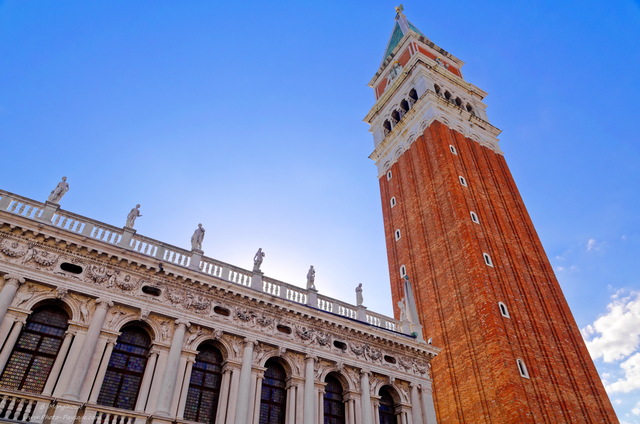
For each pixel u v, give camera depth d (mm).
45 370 22719
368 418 30359
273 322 30188
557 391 38406
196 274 28125
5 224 24172
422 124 61031
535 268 50031
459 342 42250
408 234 55719
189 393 25875
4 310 22359
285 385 29484
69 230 25688
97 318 24406
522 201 59156
